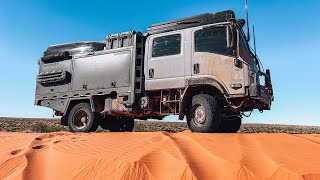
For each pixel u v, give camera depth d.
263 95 7.39
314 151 3.98
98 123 9.81
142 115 9.23
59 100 10.37
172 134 5.84
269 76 8.15
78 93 9.95
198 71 7.68
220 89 7.26
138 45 9.05
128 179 3.59
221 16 7.77
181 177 3.38
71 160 4.46
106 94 9.34
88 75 9.85
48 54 11.01
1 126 23.48
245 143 4.63
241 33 7.86
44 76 10.73
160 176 3.54
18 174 4.14
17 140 6.83
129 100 8.79
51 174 4.13
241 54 7.26
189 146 4.69
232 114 8.09
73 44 10.62
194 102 7.34
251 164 3.55
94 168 4.04
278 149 4.13
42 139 6.85
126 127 11.60
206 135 5.43
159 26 8.80
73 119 9.89
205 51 7.69
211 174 3.43
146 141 5.19
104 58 9.62
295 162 3.48
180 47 8.16
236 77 7.16
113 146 5.14
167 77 8.20
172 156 4.01
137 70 8.91
